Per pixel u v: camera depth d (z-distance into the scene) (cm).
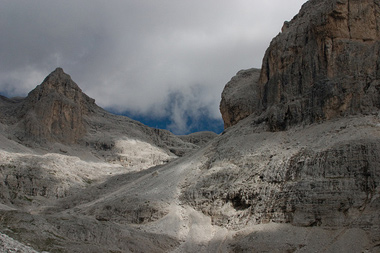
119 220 8219
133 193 9462
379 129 7350
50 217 6888
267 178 7456
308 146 7738
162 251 6825
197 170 9394
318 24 9325
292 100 9394
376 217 5800
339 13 9144
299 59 9781
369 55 8738
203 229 7438
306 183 6706
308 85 9288
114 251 6209
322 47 9262
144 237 7012
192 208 8088
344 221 6091
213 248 6825
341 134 7619
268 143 8725
